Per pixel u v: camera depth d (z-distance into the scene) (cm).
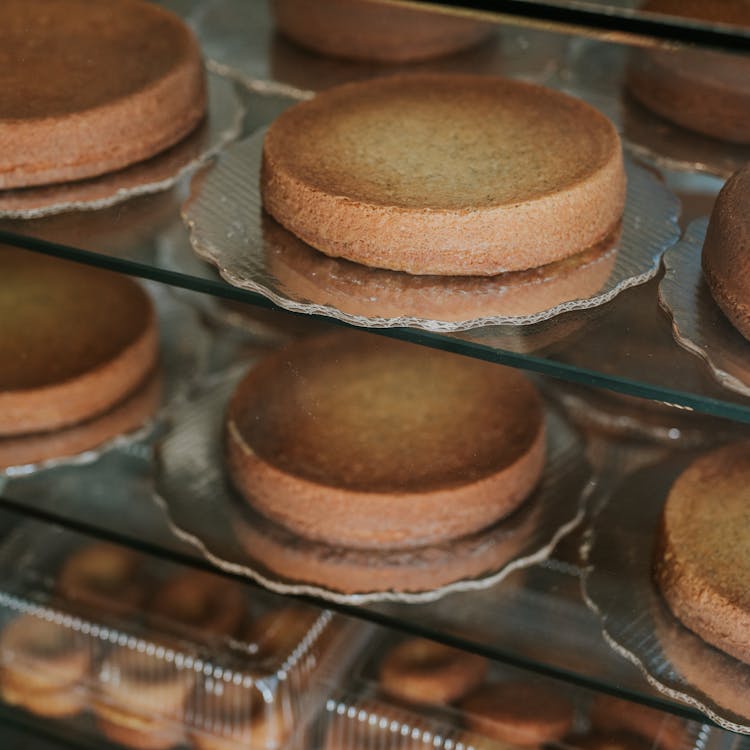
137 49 126
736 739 129
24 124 118
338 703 137
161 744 143
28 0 131
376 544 123
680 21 106
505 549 123
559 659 120
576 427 132
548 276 113
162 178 121
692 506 121
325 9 129
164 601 143
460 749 134
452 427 126
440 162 115
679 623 119
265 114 128
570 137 117
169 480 131
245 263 114
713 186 121
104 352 136
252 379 131
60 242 117
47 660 144
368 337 130
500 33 134
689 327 111
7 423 134
